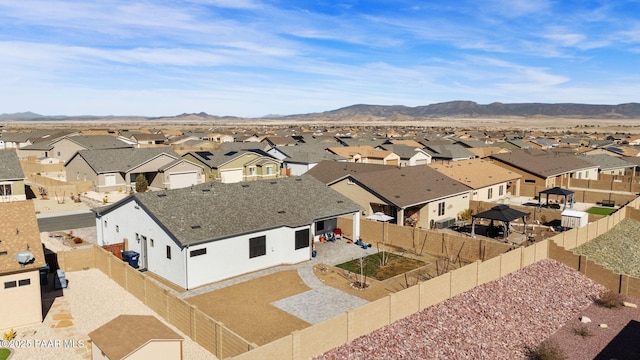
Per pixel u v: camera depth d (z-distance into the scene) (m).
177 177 63.72
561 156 72.44
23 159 85.81
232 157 67.19
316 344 18.52
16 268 21.55
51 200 54.88
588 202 55.94
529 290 27.78
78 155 65.50
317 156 74.56
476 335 22.52
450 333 22.12
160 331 17.06
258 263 30.12
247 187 34.97
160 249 28.55
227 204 31.59
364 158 83.00
